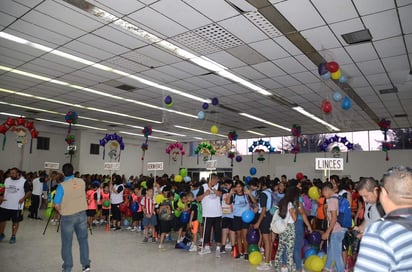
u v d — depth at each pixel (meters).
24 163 16.00
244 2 4.44
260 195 5.43
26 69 7.82
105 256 5.59
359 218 5.85
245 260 5.60
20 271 4.53
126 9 4.75
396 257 1.18
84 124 15.93
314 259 4.56
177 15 4.87
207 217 6.11
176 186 8.25
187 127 16.11
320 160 5.57
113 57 6.80
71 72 7.96
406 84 8.00
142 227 8.35
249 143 19.69
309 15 4.74
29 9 4.87
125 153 20.52
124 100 10.73
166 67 7.31
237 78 7.95
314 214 5.97
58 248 5.95
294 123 14.03
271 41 5.70
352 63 6.63
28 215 10.23
